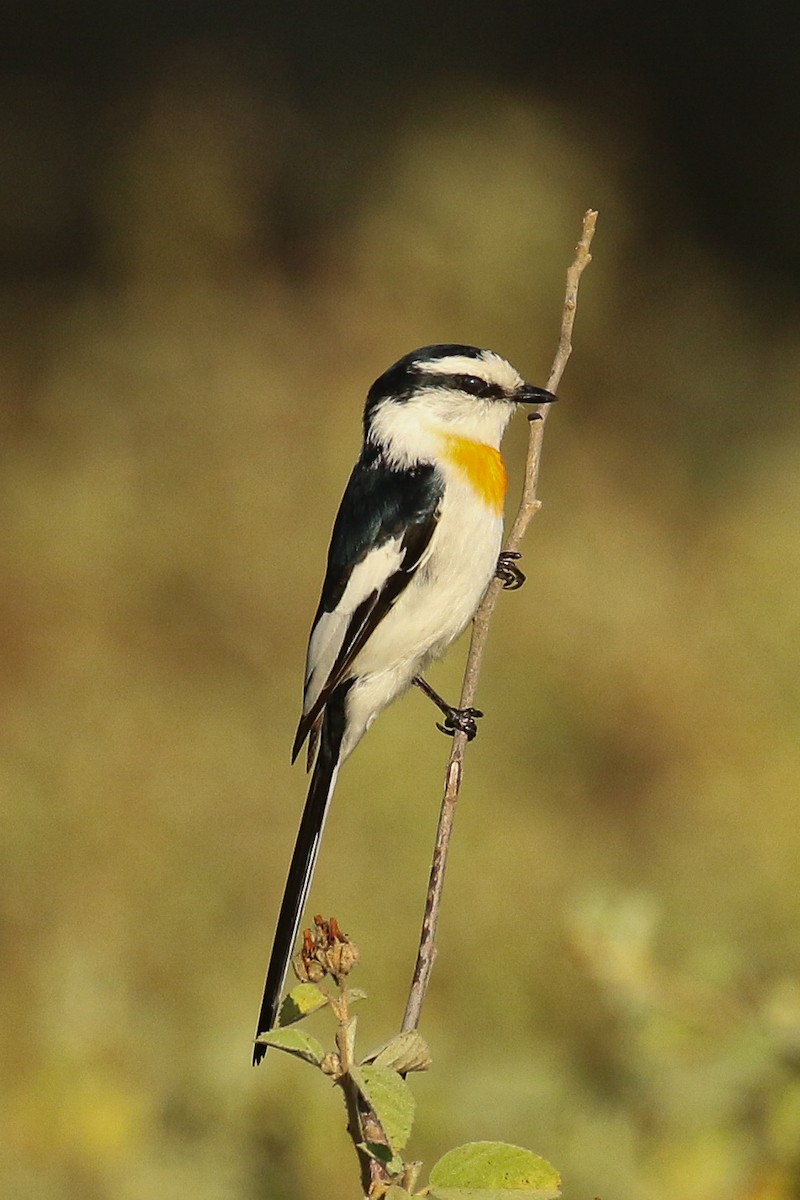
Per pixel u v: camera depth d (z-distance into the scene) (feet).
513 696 43.04
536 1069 22.50
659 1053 19.07
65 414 54.80
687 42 75.82
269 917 35.96
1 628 45.52
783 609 46.16
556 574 47.75
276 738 41.78
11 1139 21.44
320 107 69.77
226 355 56.59
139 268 62.13
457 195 62.13
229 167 63.52
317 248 62.90
